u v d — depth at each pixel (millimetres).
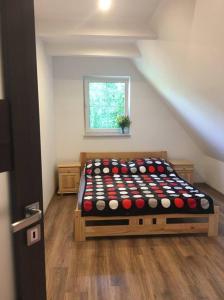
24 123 852
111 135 4613
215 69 2184
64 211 3576
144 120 4656
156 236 2836
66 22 2613
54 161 4352
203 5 1678
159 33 2588
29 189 892
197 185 4754
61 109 4465
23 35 828
